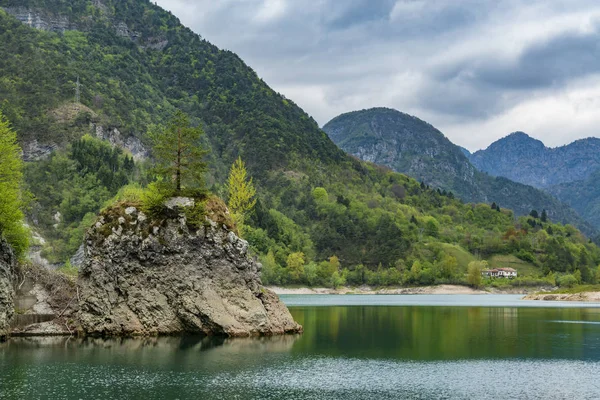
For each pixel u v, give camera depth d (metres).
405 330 100.38
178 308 82.69
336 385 54.31
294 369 60.97
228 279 85.56
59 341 75.88
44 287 83.12
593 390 53.22
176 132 89.88
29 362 61.47
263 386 53.25
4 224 78.38
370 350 75.12
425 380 57.03
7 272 77.25
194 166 89.31
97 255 82.88
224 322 82.50
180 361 63.28
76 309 82.44
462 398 50.12
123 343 74.94
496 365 65.50
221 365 61.78
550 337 91.19
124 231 83.62
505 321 120.69
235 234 88.19
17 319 80.00
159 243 83.56
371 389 52.97
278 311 90.25
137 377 55.28
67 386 51.31
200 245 84.94
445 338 89.31
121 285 82.25
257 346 75.38
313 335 90.12
